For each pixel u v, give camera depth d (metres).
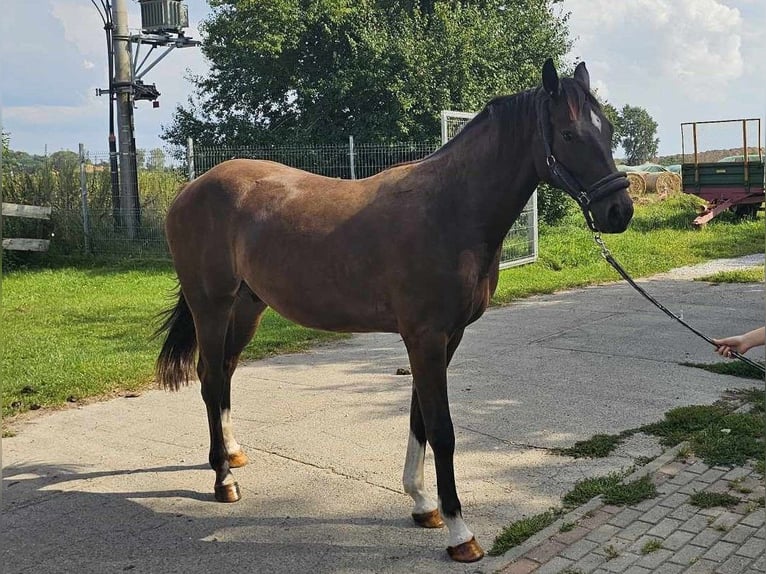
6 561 3.10
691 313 8.15
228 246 3.74
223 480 3.70
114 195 14.70
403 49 16.67
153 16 14.72
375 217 3.15
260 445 4.44
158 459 4.30
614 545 3.03
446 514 3.04
